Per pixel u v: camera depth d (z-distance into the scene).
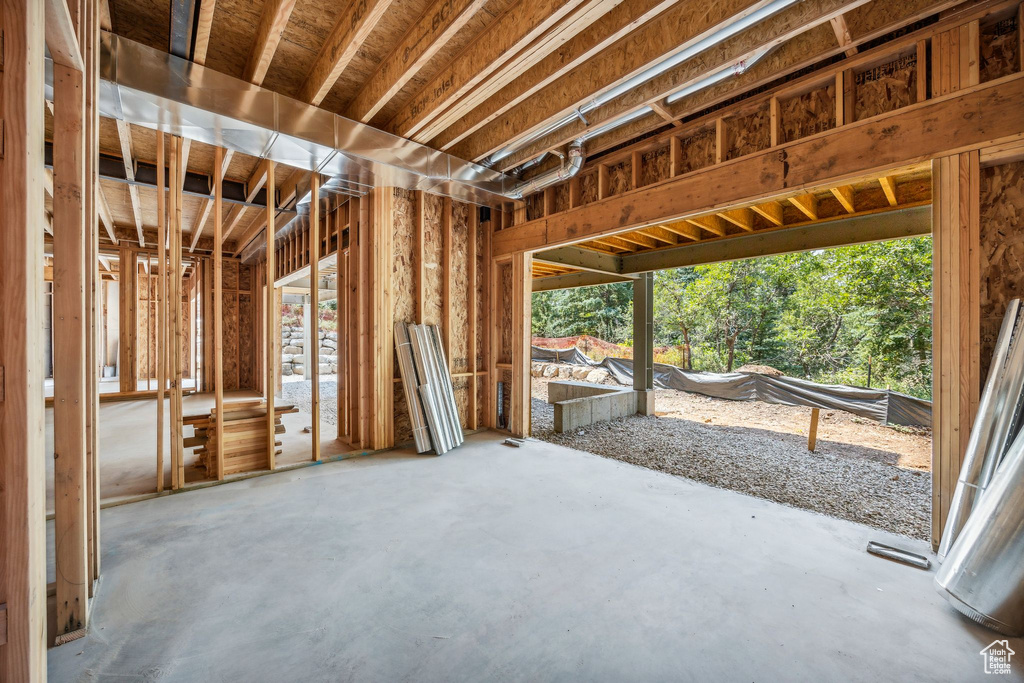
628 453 4.71
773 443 5.33
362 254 4.50
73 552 1.72
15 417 1.09
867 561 2.35
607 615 1.86
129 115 2.92
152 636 1.71
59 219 1.72
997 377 2.11
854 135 2.66
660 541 2.55
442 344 5.04
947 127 2.33
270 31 2.56
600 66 3.07
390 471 3.82
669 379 9.39
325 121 3.40
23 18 1.10
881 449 5.12
